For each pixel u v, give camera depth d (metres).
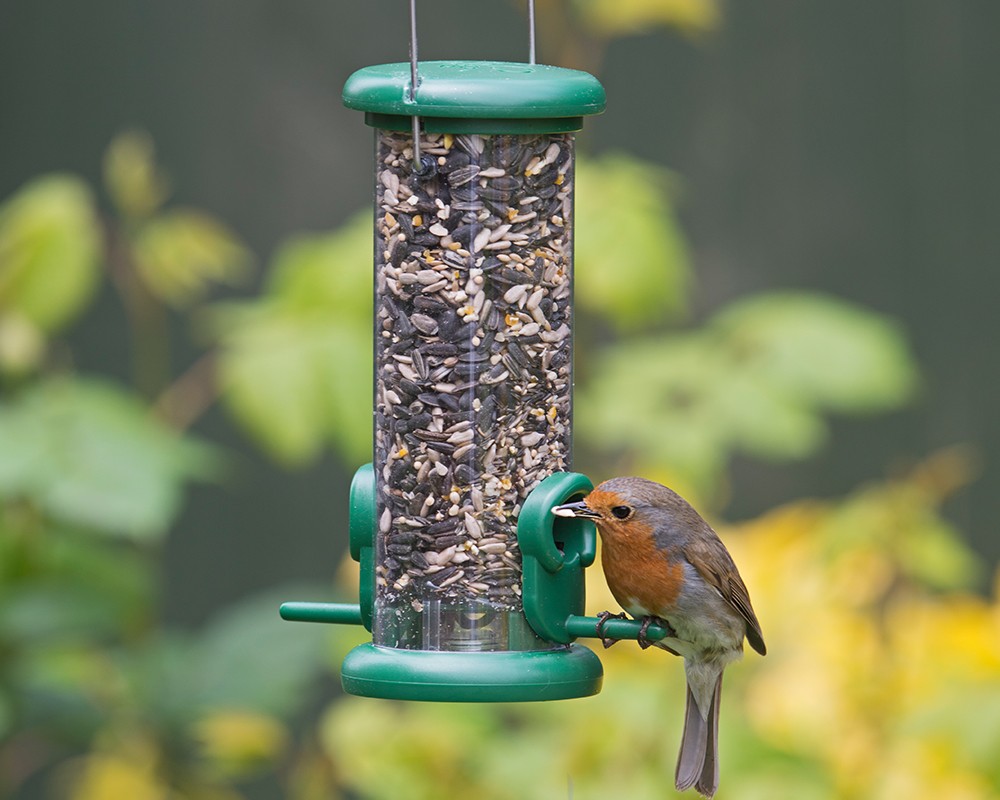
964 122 18.36
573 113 8.80
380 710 12.36
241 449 17.88
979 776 11.36
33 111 17.55
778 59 18.11
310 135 17.75
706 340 12.70
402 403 9.21
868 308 18.30
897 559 12.31
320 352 11.50
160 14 17.64
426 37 17.64
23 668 11.93
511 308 9.19
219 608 17.88
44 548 11.67
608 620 9.19
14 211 12.08
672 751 11.51
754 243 18.09
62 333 17.45
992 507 18.33
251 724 12.33
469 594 9.08
